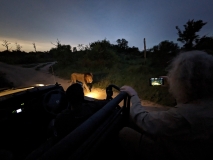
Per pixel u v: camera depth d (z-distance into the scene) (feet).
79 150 2.86
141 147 3.82
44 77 47.06
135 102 3.95
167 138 2.84
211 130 2.27
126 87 4.75
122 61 71.61
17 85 35.35
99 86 27.96
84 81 24.64
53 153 1.93
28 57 131.85
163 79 4.67
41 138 7.82
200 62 2.59
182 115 2.48
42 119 8.27
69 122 4.37
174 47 40.09
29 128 7.84
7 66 80.02
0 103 7.39
